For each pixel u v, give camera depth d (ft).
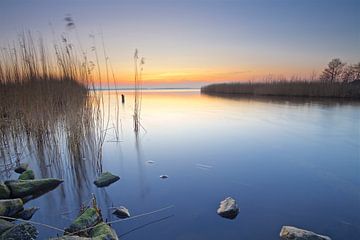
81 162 19.04
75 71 22.39
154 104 71.51
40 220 10.69
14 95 21.84
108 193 13.62
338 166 18.25
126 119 42.06
